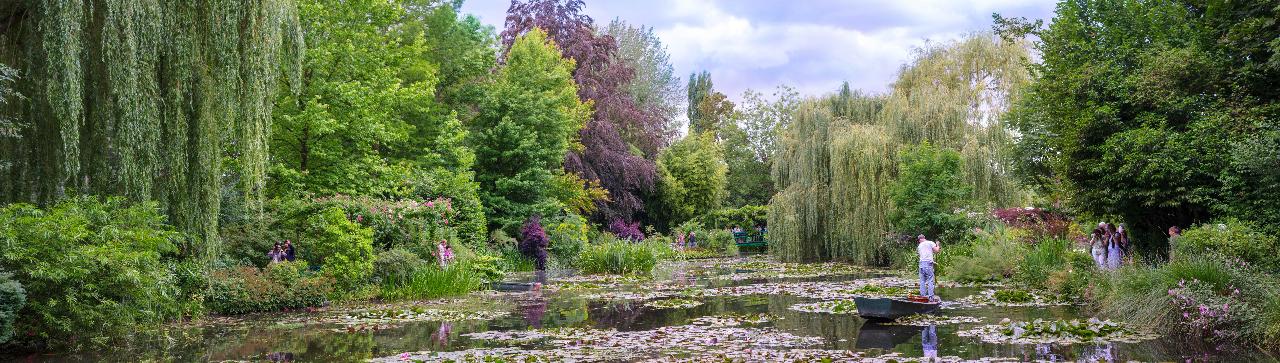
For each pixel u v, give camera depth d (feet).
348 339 40.16
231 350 36.94
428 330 43.45
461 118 117.50
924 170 89.15
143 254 37.24
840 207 98.48
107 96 41.27
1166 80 55.21
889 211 93.71
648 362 32.07
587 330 42.39
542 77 120.88
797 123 104.99
